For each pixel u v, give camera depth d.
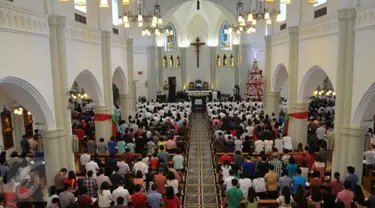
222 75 33.91
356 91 9.89
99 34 15.08
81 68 13.03
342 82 10.31
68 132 11.38
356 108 9.91
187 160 14.70
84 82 14.83
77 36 12.61
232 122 16.55
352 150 10.22
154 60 27.11
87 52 13.70
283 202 7.17
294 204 7.11
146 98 27.31
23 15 8.99
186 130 16.20
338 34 10.73
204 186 11.95
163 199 8.09
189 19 33.06
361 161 10.26
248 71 27.06
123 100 19.98
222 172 10.34
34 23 9.58
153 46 26.80
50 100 10.59
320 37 12.47
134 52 26.86
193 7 32.00
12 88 9.31
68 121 11.38
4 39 8.19
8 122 14.63
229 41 32.88
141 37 26.61
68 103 11.31
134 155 12.50
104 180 8.78
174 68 33.94
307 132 16.36
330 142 10.85
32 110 10.34
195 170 13.66
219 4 25.95
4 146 14.27
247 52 26.80
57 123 10.95
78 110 22.05
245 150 12.95
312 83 14.35
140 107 23.45
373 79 8.96
